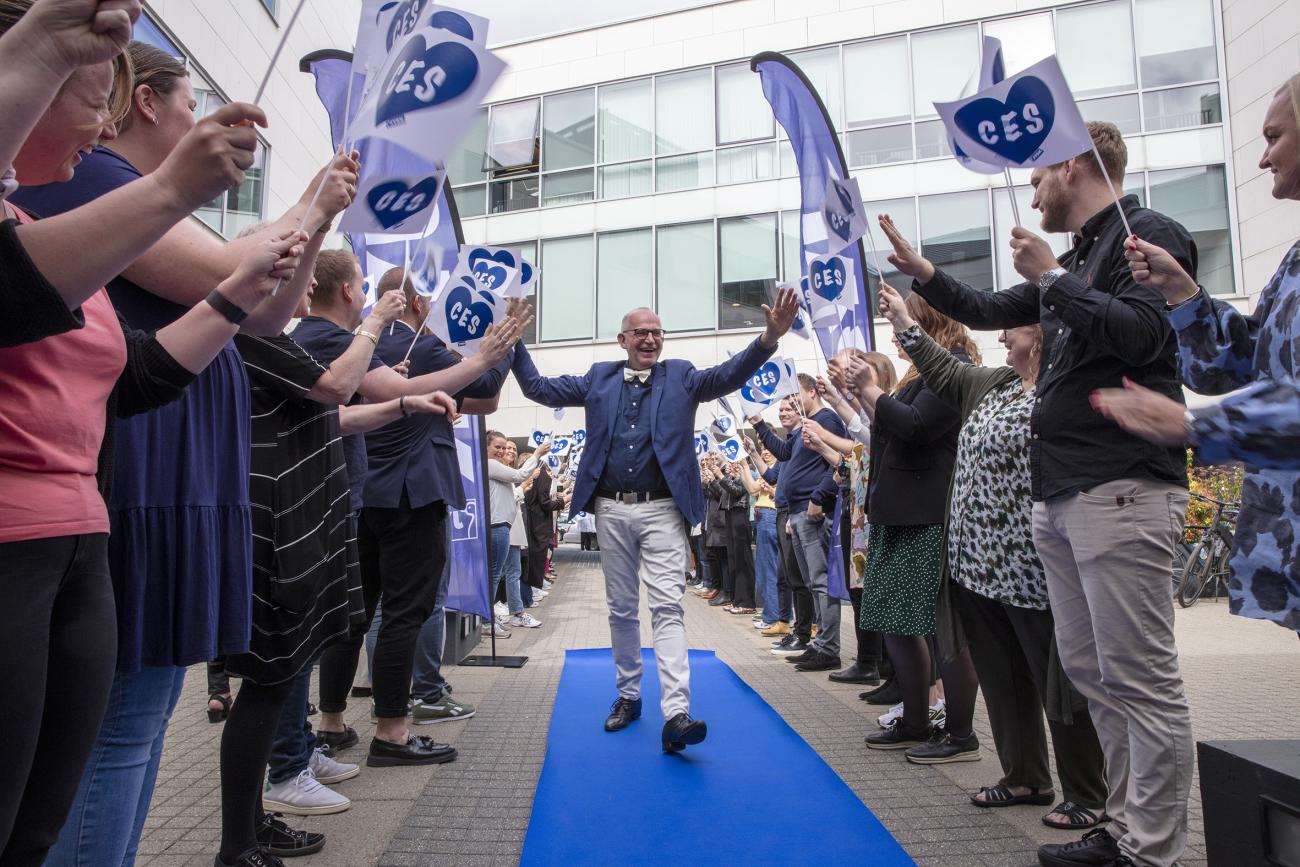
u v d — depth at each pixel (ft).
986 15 48.70
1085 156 7.72
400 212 6.41
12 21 3.39
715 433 34.17
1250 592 5.82
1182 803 6.66
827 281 14.71
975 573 9.16
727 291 53.31
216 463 5.74
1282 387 4.18
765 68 16.81
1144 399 4.42
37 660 3.51
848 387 11.20
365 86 5.11
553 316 56.65
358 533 11.11
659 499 12.55
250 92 27.89
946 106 7.34
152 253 5.16
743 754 11.20
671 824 8.55
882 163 49.44
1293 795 5.43
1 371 3.62
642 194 55.52
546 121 57.88
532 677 17.10
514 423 55.98
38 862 3.88
